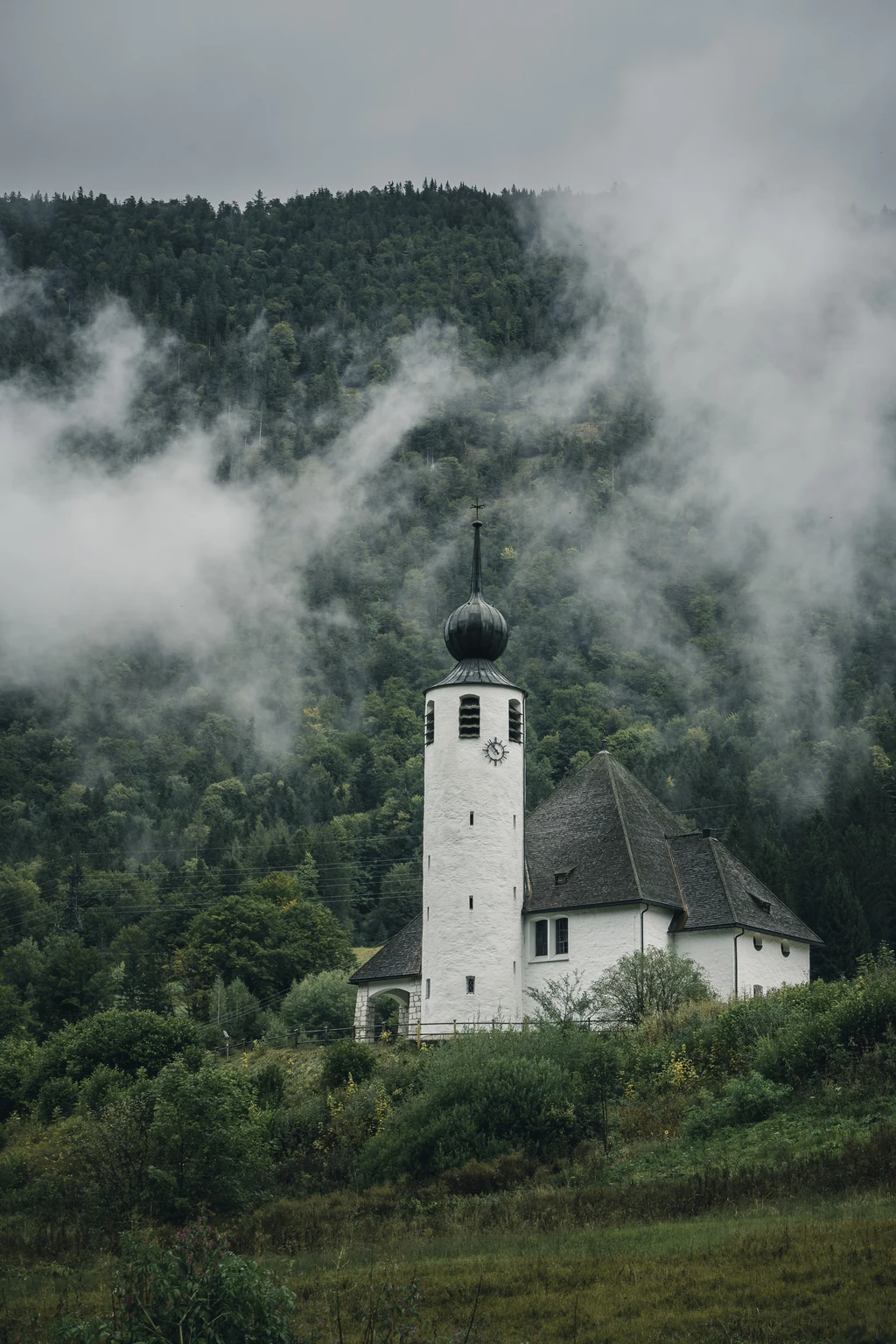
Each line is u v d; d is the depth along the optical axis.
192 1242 24.97
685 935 77.25
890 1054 46.62
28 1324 29.11
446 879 78.00
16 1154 63.56
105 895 171.38
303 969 121.75
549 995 71.75
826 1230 32.38
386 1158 49.94
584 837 81.38
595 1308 28.67
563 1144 48.88
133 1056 75.69
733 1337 26.06
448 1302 30.12
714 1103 48.28
